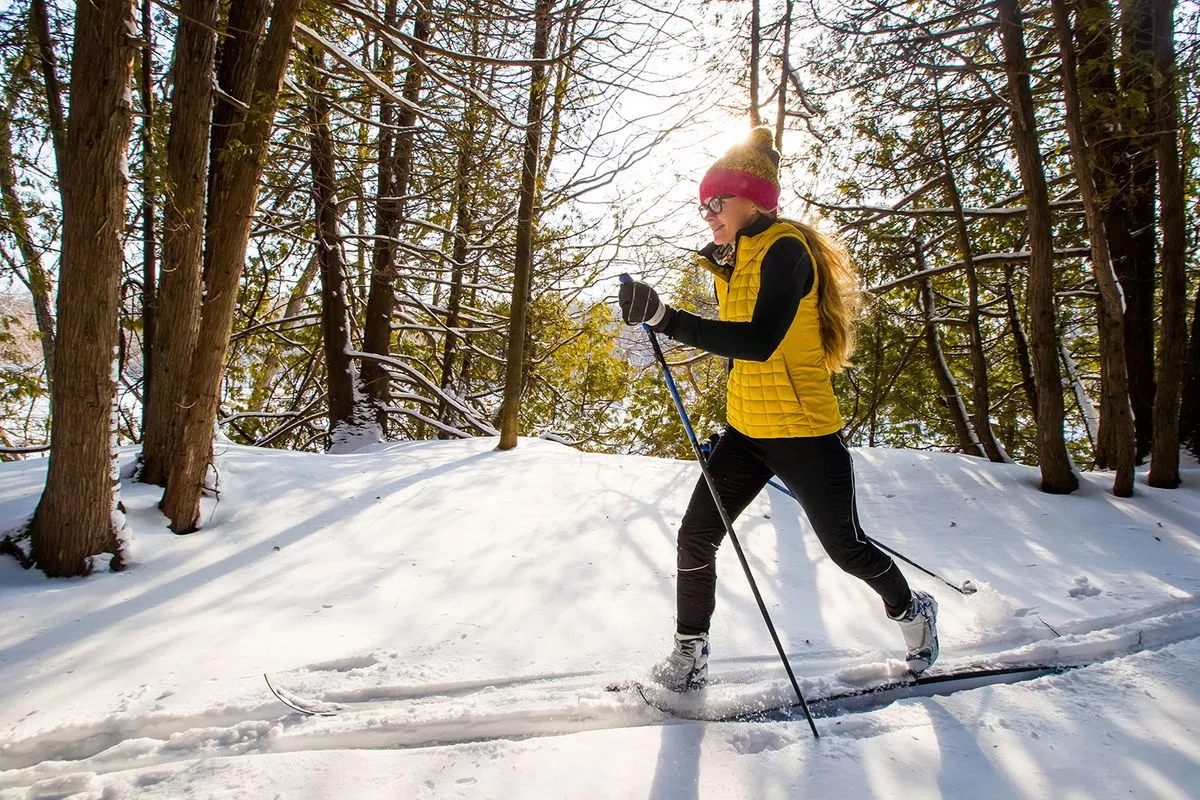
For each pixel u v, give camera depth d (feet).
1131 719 6.93
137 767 6.24
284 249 30.76
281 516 13.15
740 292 7.07
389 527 12.91
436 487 15.43
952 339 40.96
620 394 47.93
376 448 21.29
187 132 11.71
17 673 7.64
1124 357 16.40
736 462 7.50
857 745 6.47
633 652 8.47
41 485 12.75
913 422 46.93
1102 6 17.24
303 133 21.56
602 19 18.58
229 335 12.12
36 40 12.38
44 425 30.60
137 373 26.25
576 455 19.65
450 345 40.88
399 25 21.70
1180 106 16.74
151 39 16.05
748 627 9.31
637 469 18.01
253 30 12.60
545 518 13.87
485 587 10.49
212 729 6.64
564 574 11.09
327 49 16.19
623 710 7.09
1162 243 16.80
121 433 30.12
